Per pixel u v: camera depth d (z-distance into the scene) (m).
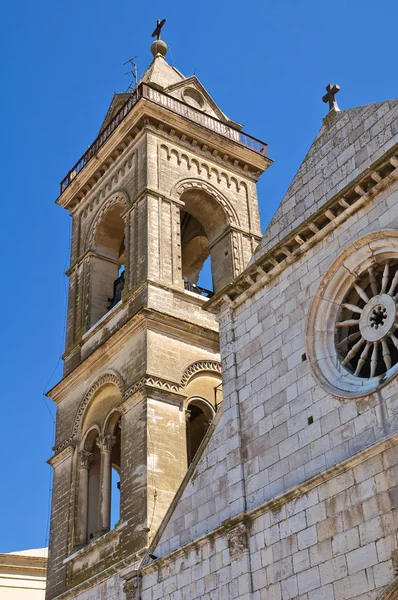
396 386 22.94
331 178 28.84
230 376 29.44
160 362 38.50
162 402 37.44
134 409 37.50
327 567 22.64
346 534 22.45
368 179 26.03
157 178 45.03
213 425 29.81
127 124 47.31
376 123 27.77
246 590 24.83
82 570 36.66
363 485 22.48
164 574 29.39
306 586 23.03
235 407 28.64
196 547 28.20
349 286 26.56
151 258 41.72
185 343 40.03
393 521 21.36
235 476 27.38
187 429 41.91
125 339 40.31
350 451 23.50
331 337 26.36
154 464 35.44
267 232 30.72
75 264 48.53
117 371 39.94
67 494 40.25
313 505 23.77
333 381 25.34
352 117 28.91
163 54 54.56
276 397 27.05
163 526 30.66
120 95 51.00
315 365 26.06
